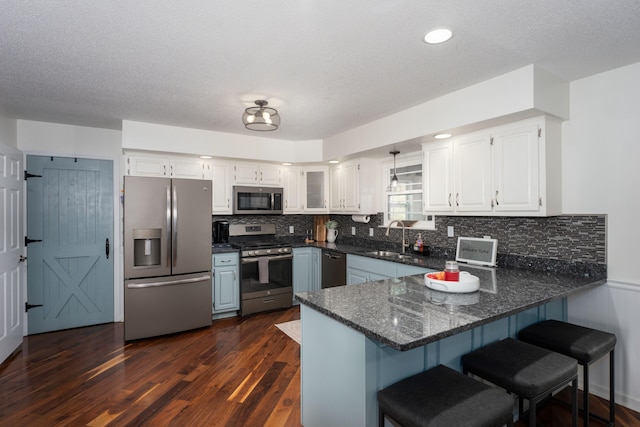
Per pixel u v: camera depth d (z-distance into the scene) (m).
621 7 1.61
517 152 2.54
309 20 1.71
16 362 2.90
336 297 1.90
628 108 2.26
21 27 1.76
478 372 1.69
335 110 3.20
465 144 2.91
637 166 2.22
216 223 4.44
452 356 1.78
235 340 3.38
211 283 3.85
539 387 1.49
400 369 1.56
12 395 2.36
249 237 4.88
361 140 3.76
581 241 2.47
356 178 4.31
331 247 4.42
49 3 1.56
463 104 2.65
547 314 2.39
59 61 2.16
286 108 3.14
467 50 2.04
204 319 3.74
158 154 3.89
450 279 2.03
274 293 4.34
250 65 2.23
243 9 1.62
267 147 4.39
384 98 2.87
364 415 1.46
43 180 3.66
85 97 2.84
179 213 3.62
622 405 2.28
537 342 2.03
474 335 1.89
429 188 3.23
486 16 1.69
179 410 2.19
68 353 3.09
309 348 1.90
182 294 3.61
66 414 2.14
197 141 3.91
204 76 2.41
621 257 2.29
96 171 3.92
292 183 4.80
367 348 1.46
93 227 3.92
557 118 2.48
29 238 3.60
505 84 2.38
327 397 1.74
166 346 3.26
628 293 2.26
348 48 2.01
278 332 3.60
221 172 4.30
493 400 1.33
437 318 1.52
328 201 4.85
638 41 1.94
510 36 1.89
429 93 2.76
